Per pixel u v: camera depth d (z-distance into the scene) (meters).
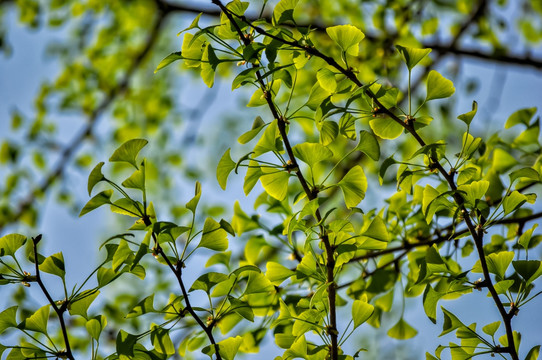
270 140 3.44
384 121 3.51
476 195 3.44
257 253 3.75
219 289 3.47
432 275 3.50
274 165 3.45
